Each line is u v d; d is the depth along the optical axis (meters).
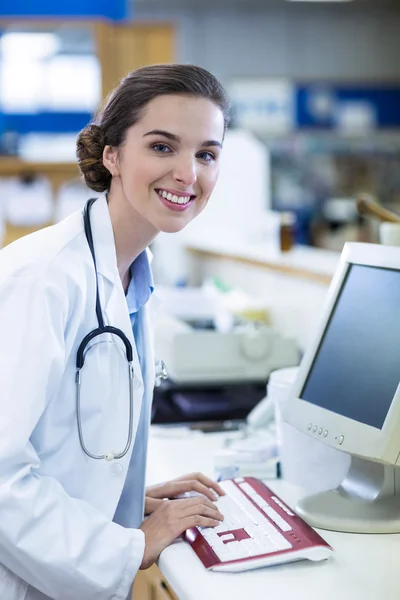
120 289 1.46
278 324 3.06
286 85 11.30
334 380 1.54
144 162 1.38
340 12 11.88
